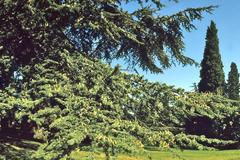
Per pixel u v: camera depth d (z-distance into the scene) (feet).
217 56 131.85
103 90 38.27
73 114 35.35
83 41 60.44
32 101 39.11
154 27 59.82
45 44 51.31
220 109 39.68
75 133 31.63
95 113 34.91
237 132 89.04
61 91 37.60
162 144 33.76
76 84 39.11
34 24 51.29
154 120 37.99
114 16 55.16
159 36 60.95
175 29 60.08
